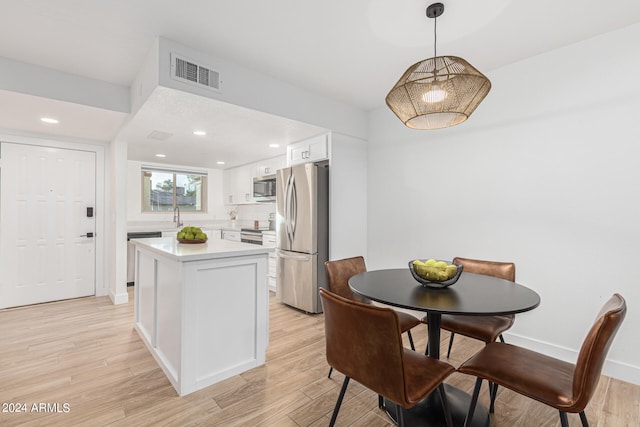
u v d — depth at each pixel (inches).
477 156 108.4
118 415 65.7
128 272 187.3
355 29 80.6
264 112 104.8
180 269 73.0
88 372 82.9
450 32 82.3
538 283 94.5
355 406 69.9
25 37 82.0
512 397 73.1
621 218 80.6
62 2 68.4
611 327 43.8
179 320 73.5
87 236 154.6
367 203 146.6
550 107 92.0
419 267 66.8
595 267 84.5
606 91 82.7
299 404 70.3
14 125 128.6
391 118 136.3
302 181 136.2
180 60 85.7
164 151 173.0
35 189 141.8
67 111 110.5
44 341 102.4
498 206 103.0
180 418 65.1
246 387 76.8
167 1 69.1
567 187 89.0
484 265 89.0
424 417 65.0
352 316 50.1
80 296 153.4
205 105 96.7
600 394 73.9
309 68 101.8
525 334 97.6
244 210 249.1
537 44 88.4
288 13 73.8
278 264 149.8
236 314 83.4
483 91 61.3
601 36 83.4
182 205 239.1
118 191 145.3
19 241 138.6
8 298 136.2
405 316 84.5
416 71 63.7
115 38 83.2
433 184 121.2
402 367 46.3
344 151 136.8
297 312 137.3
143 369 84.7
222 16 74.7
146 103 94.6
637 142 78.2
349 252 139.4
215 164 223.8
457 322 77.5
